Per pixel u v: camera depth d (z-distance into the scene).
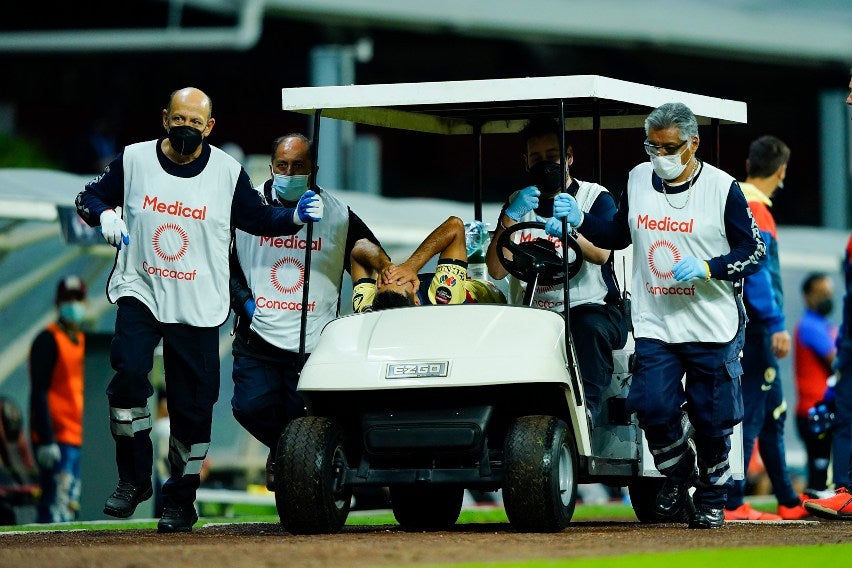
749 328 31.94
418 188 84.38
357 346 24.34
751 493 47.78
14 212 36.94
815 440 35.16
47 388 38.09
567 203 24.19
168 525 25.98
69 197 38.66
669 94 26.19
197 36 69.50
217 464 45.72
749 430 32.09
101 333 33.31
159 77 81.69
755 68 88.56
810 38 84.19
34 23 73.19
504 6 76.25
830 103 77.94
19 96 81.31
